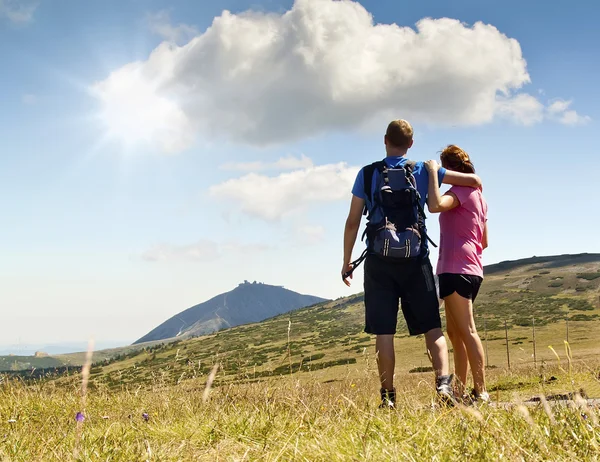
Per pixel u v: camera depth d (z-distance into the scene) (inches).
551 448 104.8
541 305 5487.2
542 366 202.7
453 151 234.7
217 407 204.4
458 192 223.0
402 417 154.7
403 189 217.5
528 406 141.3
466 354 230.5
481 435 116.0
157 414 224.7
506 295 6412.4
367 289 223.0
